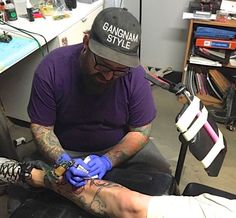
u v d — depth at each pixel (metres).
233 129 2.39
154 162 1.47
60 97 1.32
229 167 2.12
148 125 1.43
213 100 2.59
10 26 1.86
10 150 1.88
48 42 1.81
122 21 1.08
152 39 2.80
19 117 2.31
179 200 1.02
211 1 2.35
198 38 2.38
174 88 1.03
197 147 0.99
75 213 1.16
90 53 1.13
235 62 2.45
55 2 2.11
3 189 1.80
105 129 1.43
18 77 2.06
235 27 2.30
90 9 2.13
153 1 2.61
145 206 1.02
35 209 1.17
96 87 1.26
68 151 1.50
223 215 0.97
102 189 1.13
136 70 1.32
